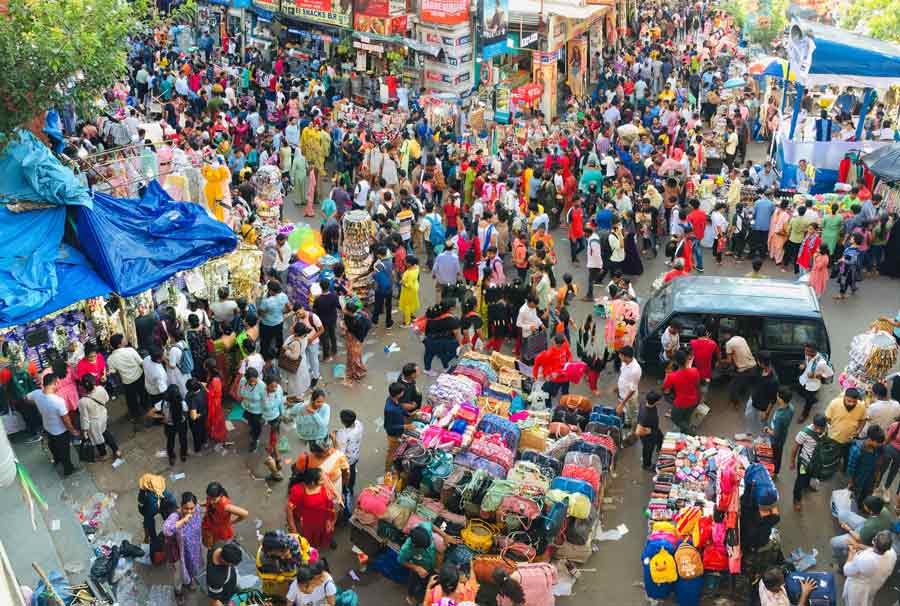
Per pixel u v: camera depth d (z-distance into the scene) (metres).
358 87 27.88
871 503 10.51
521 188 21.64
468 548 10.51
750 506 10.20
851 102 27.50
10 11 14.66
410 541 10.09
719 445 12.30
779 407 12.05
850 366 13.77
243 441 13.49
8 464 7.64
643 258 20.00
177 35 32.41
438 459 11.14
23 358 13.22
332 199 20.14
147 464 12.90
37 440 13.17
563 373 13.63
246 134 24.55
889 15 32.25
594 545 11.49
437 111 24.91
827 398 14.54
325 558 11.23
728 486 10.28
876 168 19.11
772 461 12.12
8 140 14.21
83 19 15.41
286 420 13.90
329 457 11.12
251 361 13.05
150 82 28.12
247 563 11.10
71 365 13.20
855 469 11.57
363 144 22.73
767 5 40.25
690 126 26.02
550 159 21.62
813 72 21.50
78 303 13.81
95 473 12.63
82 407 12.36
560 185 21.42
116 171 17.52
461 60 26.91
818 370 13.47
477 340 16.09
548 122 28.14
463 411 12.05
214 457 13.11
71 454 13.13
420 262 19.59
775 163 24.12
